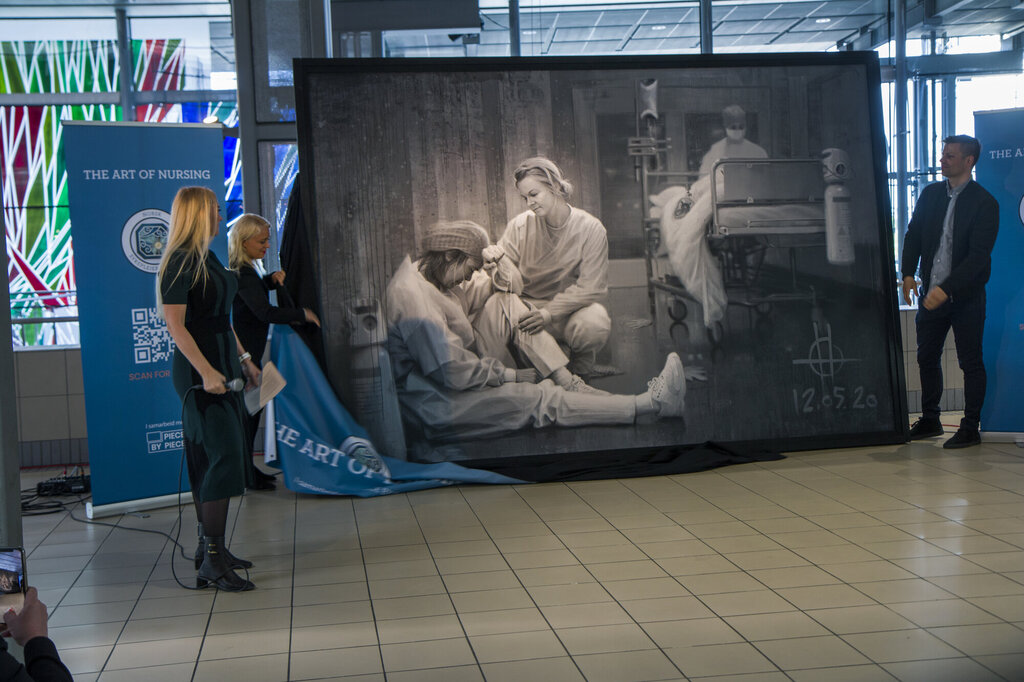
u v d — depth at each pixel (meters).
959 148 5.49
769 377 5.55
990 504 4.31
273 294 6.29
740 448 5.46
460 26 6.71
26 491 5.43
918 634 2.81
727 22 7.08
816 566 3.48
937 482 4.76
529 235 5.34
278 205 6.29
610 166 5.44
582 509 4.44
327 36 6.22
